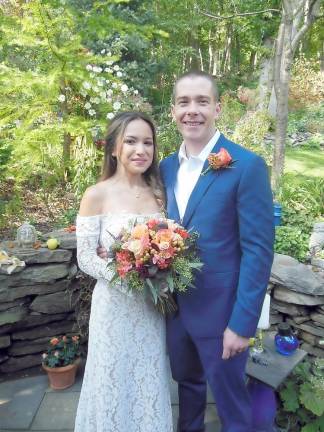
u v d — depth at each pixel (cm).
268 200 151
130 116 168
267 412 193
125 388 166
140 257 142
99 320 166
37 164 434
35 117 427
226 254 156
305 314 260
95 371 169
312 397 209
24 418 219
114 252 151
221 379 163
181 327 175
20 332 254
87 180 411
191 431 196
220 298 157
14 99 454
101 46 618
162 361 173
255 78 1447
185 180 168
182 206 167
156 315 171
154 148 176
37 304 253
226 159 152
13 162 410
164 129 527
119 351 163
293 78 1105
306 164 639
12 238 340
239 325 150
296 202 378
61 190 455
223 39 1712
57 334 263
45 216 395
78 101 458
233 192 151
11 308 246
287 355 215
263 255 149
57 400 232
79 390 241
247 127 565
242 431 168
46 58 455
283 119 396
